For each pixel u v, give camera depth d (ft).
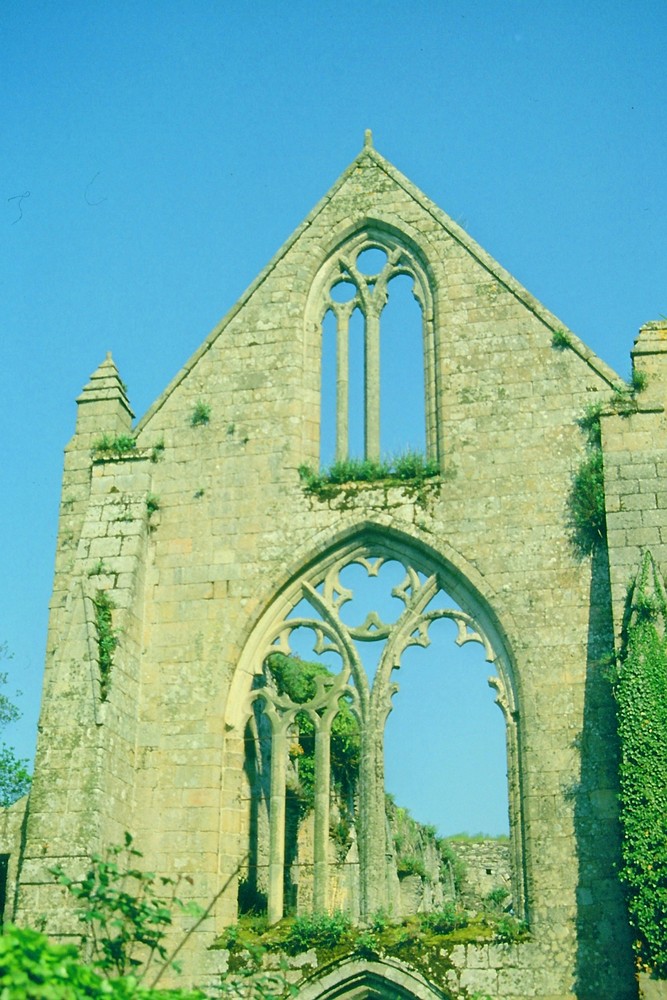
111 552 101.76
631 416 97.30
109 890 70.23
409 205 111.55
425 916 90.27
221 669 99.55
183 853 94.73
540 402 101.91
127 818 95.30
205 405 107.55
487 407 102.63
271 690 100.01
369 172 113.60
